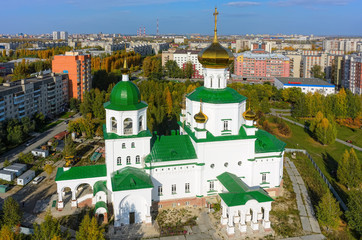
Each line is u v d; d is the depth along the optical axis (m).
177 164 68.94
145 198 63.72
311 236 62.59
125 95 67.56
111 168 69.25
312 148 124.25
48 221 51.66
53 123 149.50
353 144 129.38
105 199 67.50
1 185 81.94
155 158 68.62
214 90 71.62
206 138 68.81
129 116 67.88
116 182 64.00
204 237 61.28
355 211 63.69
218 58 69.25
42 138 127.31
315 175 92.12
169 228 63.44
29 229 61.34
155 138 73.75
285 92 196.50
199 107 71.06
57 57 178.00
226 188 66.50
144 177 66.12
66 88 176.25
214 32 71.00
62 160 103.00
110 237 60.88
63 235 54.06
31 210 71.56
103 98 159.12
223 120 69.62
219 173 71.38
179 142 72.94
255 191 64.62
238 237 61.31
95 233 50.00
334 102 161.50
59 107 168.88
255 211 62.47
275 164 74.88
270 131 137.25
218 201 71.38
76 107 170.38
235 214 63.97
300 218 68.50
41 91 152.25
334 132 124.44
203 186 71.00
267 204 62.59
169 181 69.62
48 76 165.38
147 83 186.88
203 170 70.38
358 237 64.12
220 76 71.81
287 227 65.06
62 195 70.38
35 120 139.75
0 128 116.06
